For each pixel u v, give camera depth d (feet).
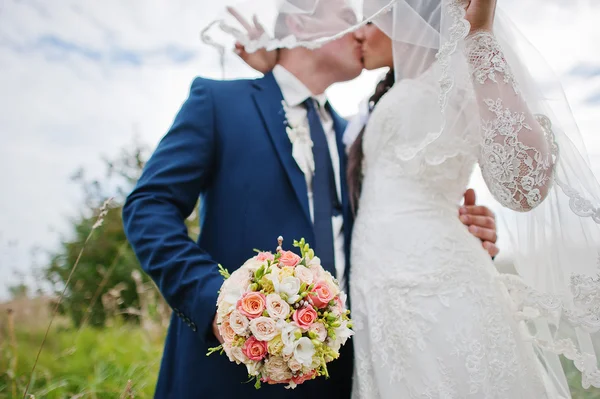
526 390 4.42
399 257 4.74
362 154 5.73
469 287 4.56
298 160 5.23
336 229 5.42
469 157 4.85
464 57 4.32
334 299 3.77
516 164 4.23
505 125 4.25
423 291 4.51
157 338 10.77
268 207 5.08
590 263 4.30
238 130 5.29
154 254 4.44
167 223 4.60
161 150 5.07
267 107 5.54
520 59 4.70
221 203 5.14
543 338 4.72
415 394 4.25
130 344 11.18
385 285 4.67
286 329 3.43
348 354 5.06
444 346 4.31
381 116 5.26
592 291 4.23
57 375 9.27
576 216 4.38
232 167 5.19
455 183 5.04
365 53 5.91
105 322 12.58
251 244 4.97
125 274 14.14
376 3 5.22
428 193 5.01
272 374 3.51
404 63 5.11
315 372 3.63
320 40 5.18
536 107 4.62
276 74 5.95
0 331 10.05
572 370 5.47
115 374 8.95
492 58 4.34
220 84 5.62
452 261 4.64
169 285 4.40
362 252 5.07
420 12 4.80
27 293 10.29
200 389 4.71
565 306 4.37
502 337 4.47
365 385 4.64
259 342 3.48
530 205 4.31
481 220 5.32
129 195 4.89
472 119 4.57
